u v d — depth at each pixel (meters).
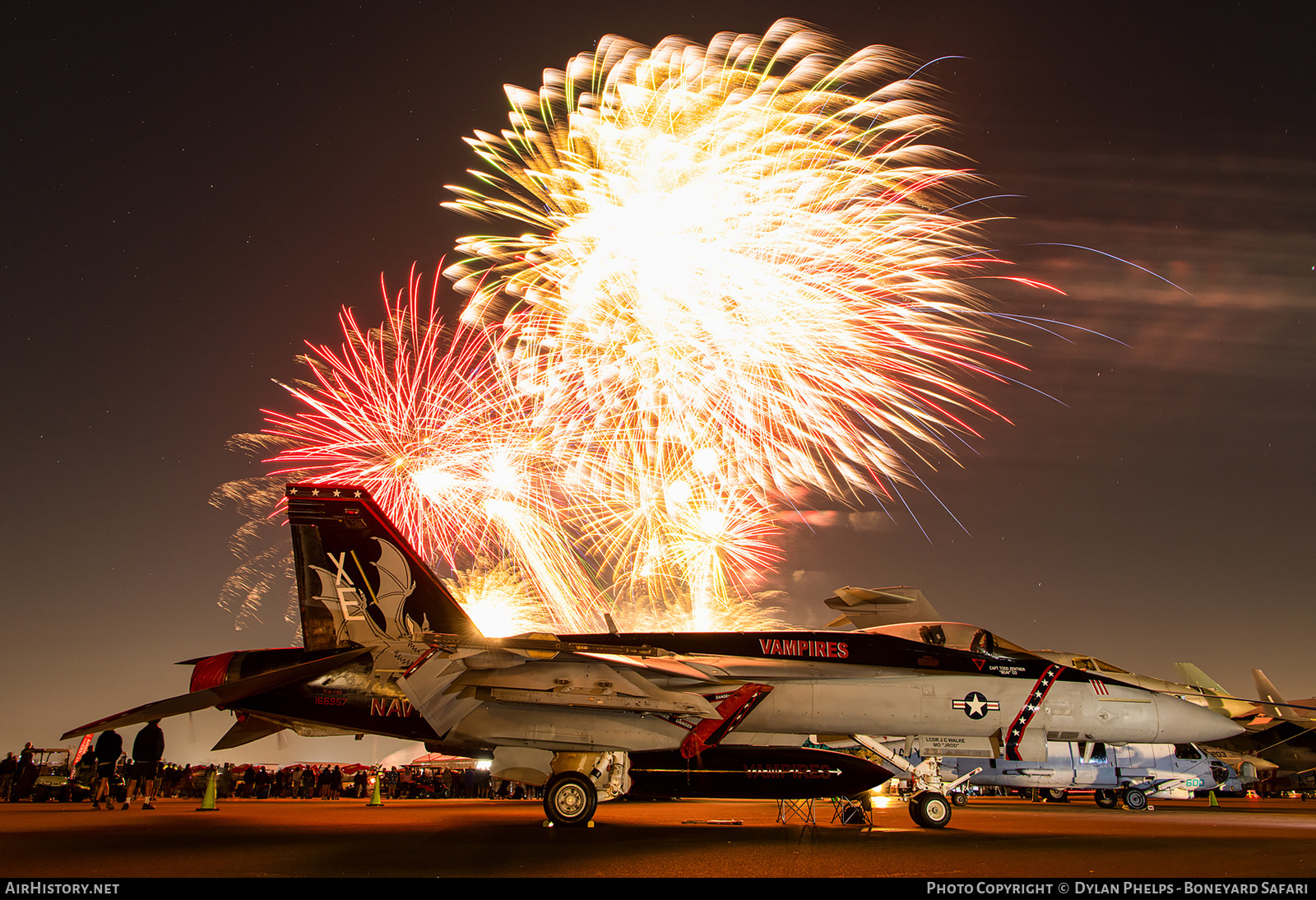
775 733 11.51
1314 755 18.66
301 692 11.32
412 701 10.59
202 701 10.14
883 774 10.43
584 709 10.56
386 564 11.70
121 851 8.11
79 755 16.58
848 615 13.03
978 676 11.67
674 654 11.56
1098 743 12.12
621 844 8.76
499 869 7.01
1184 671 21.28
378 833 9.95
